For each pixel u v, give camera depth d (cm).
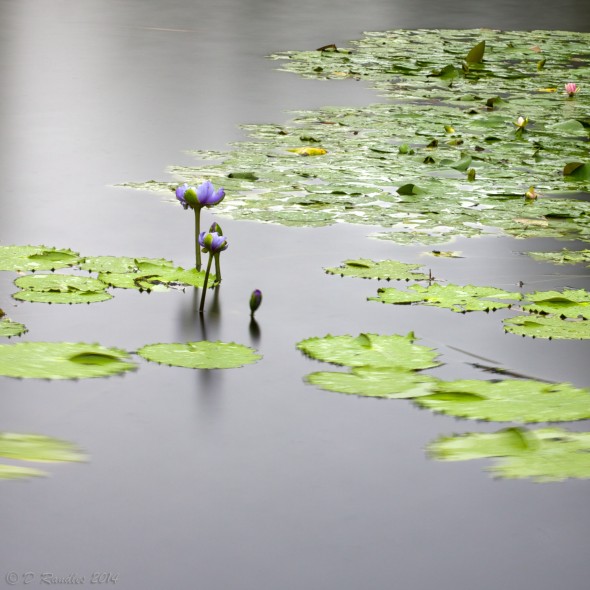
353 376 518
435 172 940
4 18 1831
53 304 603
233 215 789
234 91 1297
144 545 381
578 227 792
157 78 1358
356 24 1983
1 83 1277
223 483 423
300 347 554
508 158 1008
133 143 1004
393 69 1526
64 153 958
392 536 391
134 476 425
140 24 1834
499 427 471
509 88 1428
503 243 748
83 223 757
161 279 648
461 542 389
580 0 2558
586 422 473
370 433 466
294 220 778
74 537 384
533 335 575
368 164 956
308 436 462
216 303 616
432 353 549
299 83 1374
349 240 743
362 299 630
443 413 483
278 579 364
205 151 980
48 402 484
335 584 362
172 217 779
